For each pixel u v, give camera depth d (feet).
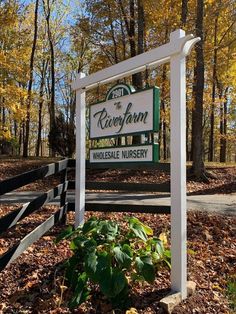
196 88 46.09
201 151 45.57
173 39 13.24
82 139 18.81
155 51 14.12
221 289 13.26
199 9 43.27
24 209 13.97
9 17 48.24
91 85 18.44
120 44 62.13
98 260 11.68
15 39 55.01
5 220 12.23
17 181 13.03
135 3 55.72
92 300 12.32
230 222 21.75
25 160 57.26
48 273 14.03
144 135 16.15
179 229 12.76
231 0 48.88
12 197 32.58
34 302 12.40
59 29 84.99
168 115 53.98
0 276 13.88
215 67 61.31
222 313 11.73
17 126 97.04
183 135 13.04
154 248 13.50
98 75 17.62
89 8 58.70
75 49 84.07
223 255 16.21
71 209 20.36
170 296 12.19
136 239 13.76
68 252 15.79
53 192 17.78
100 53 65.21
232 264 15.31
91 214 22.56
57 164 18.51
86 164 18.84
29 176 14.20
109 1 55.16
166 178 45.34
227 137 78.54
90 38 60.64
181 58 13.12
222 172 49.14
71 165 20.92
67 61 93.81
